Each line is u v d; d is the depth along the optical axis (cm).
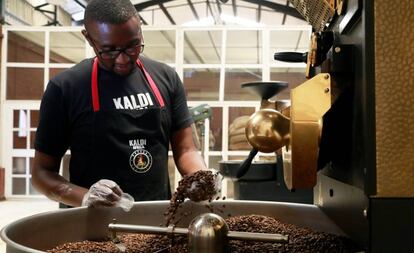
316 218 81
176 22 657
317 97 54
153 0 564
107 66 114
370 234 47
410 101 47
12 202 452
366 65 48
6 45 471
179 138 129
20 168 471
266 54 448
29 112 472
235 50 462
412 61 47
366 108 48
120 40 105
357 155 54
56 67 473
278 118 57
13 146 471
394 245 47
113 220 81
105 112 113
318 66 70
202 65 454
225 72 453
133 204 85
